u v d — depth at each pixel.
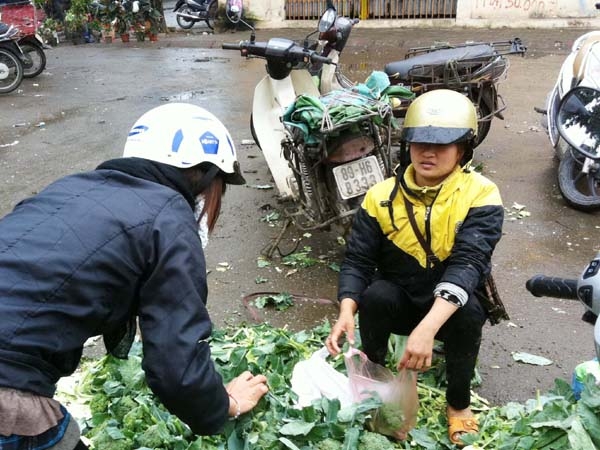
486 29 13.05
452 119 2.25
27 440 1.53
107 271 1.53
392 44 12.16
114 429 2.25
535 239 4.32
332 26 5.11
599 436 2.05
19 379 1.47
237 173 1.91
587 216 4.61
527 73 9.07
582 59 4.84
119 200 1.61
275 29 14.58
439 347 2.87
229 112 7.76
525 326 3.33
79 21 14.65
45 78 10.46
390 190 2.44
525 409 2.47
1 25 9.23
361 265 2.52
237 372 2.41
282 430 2.13
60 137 7.05
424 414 2.56
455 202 2.33
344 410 2.27
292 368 2.74
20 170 6.00
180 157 1.77
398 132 4.20
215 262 4.16
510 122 6.84
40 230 1.56
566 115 3.40
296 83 4.85
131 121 7.58
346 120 3.41
